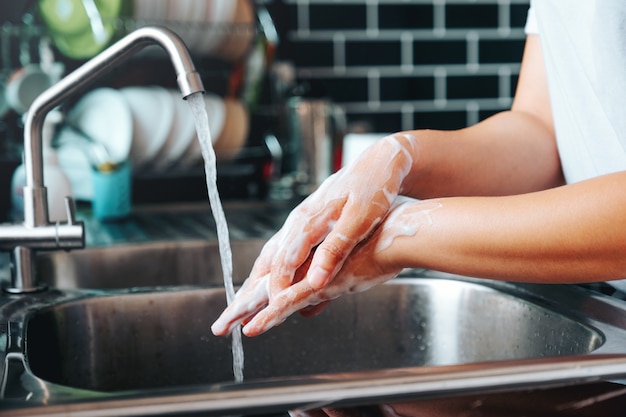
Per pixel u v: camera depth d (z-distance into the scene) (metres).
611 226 0.54
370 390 0.45
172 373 0.87
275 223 1.37
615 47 0.70
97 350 0.84
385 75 2.12
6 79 1.46
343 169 0.67
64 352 0.81
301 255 0.64
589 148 0.76
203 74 1.59
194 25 1.47
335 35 2.07
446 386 0.46
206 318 0.88
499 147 0.79
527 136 0.82
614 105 0.72
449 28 2.16
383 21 2.10
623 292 0.76
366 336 0.91
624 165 0.74
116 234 1.26
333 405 0.44
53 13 1.40
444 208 0.62
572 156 0.80
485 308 0.84
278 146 1.72
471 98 2.20
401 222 0.63
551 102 0.82
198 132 0.69
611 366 0.49
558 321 0.72
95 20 1.38
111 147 1.43
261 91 1.67
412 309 0.89
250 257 1.21
